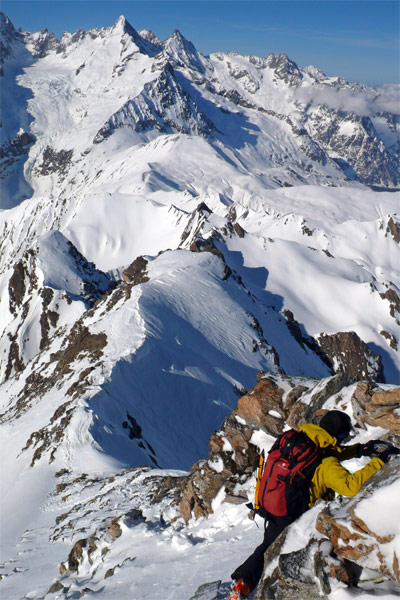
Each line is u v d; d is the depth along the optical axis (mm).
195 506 11055
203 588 6766
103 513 18516
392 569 4312
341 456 5340
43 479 39844
